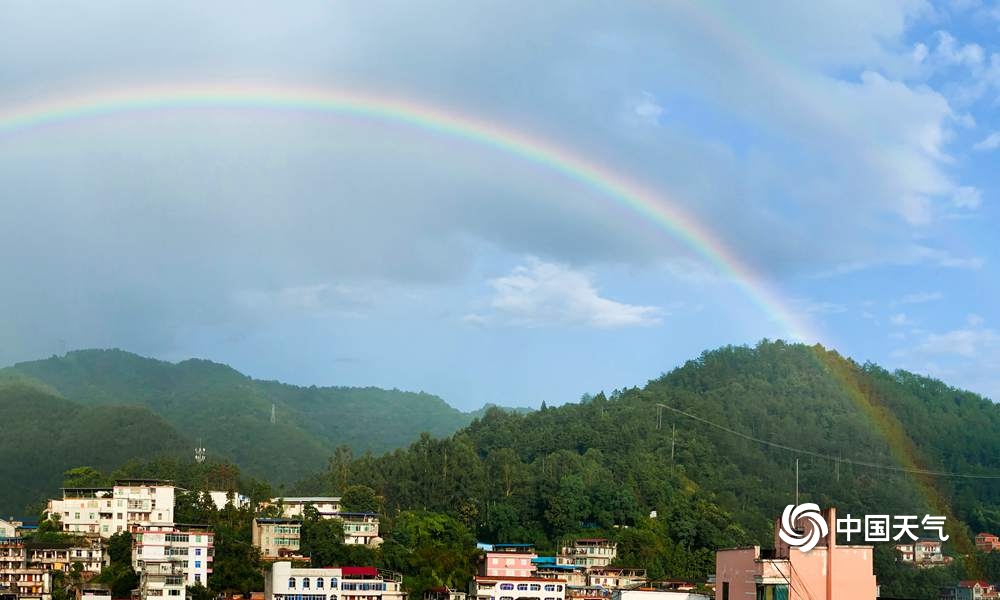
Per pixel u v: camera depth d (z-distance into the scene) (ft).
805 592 378.53
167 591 631.97
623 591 522.47
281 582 651.66
